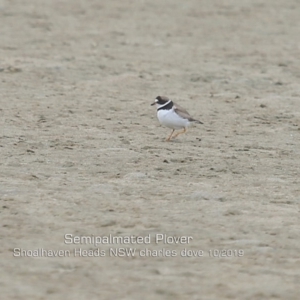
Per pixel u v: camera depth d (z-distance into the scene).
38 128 18.14
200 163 15.70
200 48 28.81
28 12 34.03
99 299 9.48
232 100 21.91
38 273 10.29
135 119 19.52
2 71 23.94
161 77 24.28
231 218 12.48
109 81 23.53
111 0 37.38
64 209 12.67
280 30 32.66
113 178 14.45
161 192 13.64
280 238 11.72
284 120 19.95
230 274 10.44
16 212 12.48
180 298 9.59
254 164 15.79
